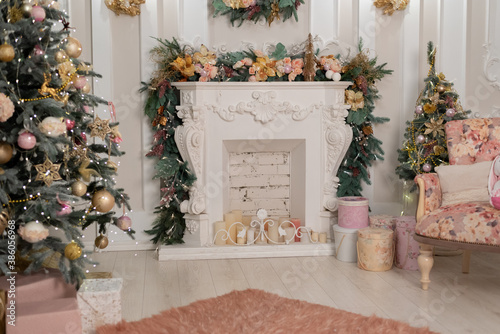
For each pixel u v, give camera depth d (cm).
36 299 266
